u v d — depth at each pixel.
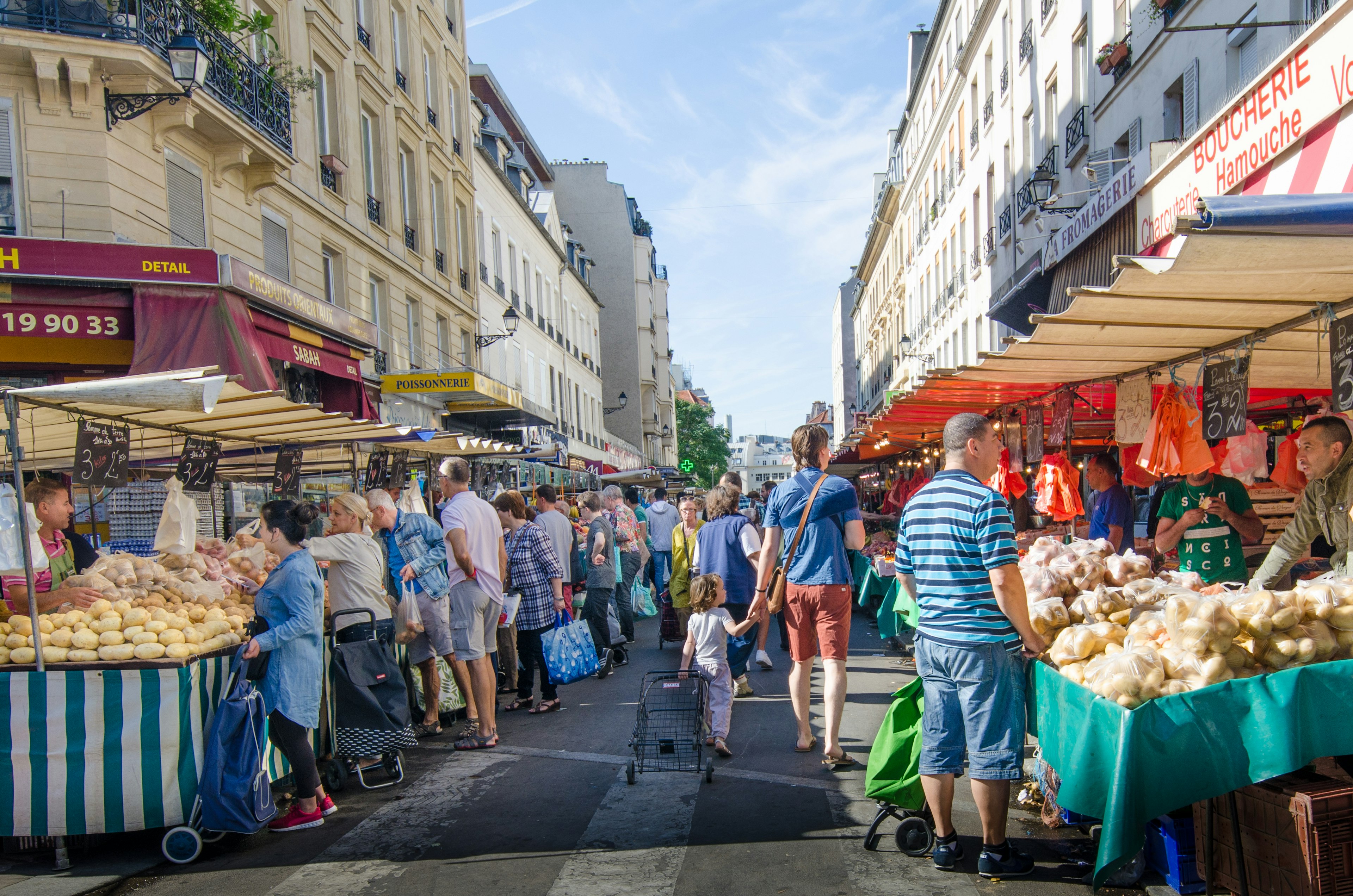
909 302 40.19
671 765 5.55
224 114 11.73
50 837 4.61
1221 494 5.93
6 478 6.59
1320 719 3.29
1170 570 5.84
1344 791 3.12
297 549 5.05
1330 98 6.74
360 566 6.02
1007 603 3.71
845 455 23.64
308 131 16.12
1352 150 6.55
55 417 5.58
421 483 12.30
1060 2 18.02
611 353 57.03
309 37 16.47
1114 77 14.87
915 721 4.31
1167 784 3.24
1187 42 12.09
